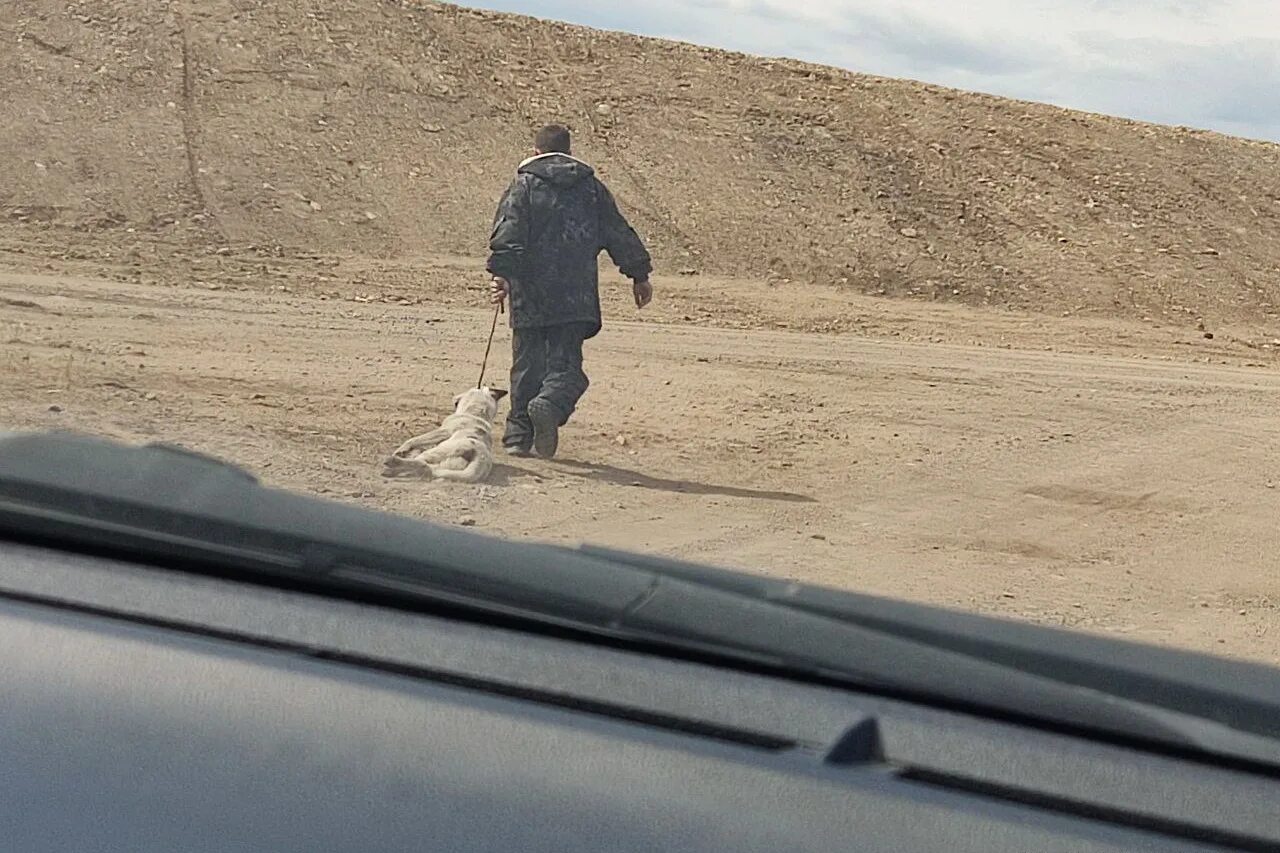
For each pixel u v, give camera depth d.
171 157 27.38
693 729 1.62
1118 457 12.52
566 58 36.41
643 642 1.79
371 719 1.62
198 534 1.92
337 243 25.69
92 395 10.27
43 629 1.77
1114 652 1.99
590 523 8.36
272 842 1.52
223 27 32.66
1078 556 8.90
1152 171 37.22
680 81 36.56
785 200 31.88
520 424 10.03
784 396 14.46
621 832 1.49
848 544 8.57
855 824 1.48
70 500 1.98
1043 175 35.81
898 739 1.62
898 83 39.75
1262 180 38.00
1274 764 1.61
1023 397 15.91
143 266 21.08
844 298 27.25
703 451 11.13
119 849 1.53
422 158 29.97
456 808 1.53
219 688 1.68
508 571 1.88
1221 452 13.23
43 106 28.12
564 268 9.68
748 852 1.46
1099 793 1.53
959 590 7.75
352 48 33.41
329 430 10.12
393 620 1.82
